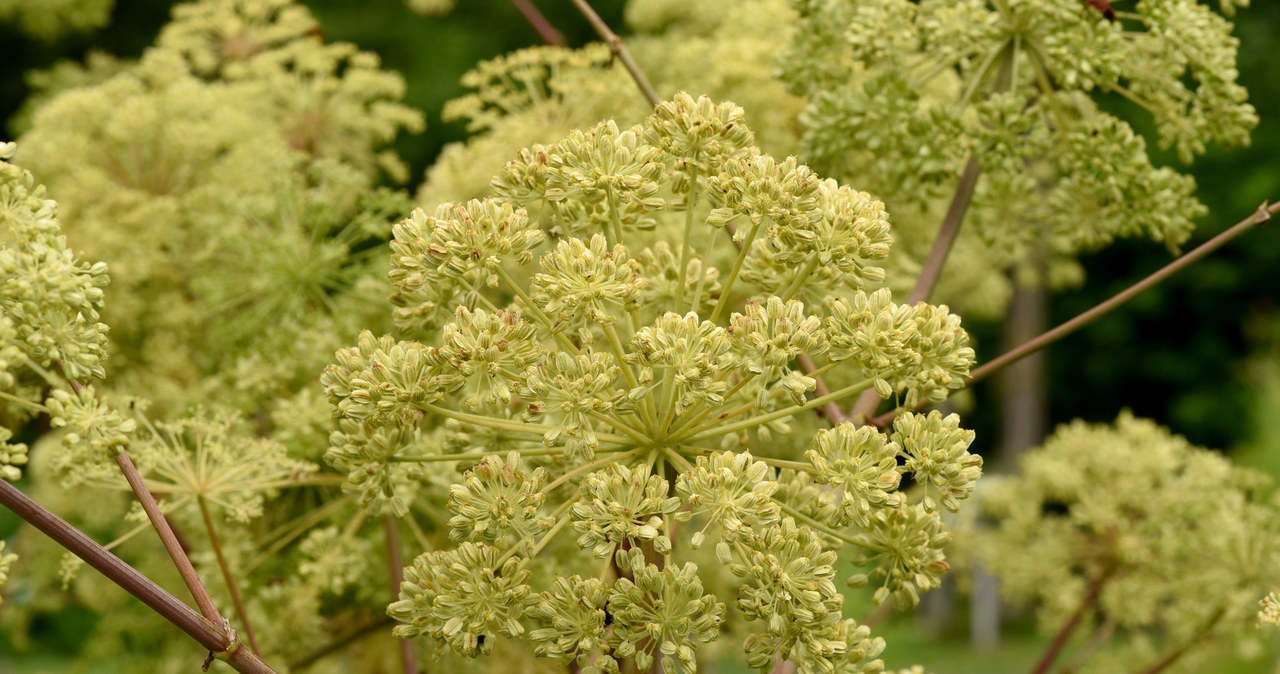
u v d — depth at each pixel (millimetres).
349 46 4242
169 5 10953
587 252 1805
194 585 1690
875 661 1785
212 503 2727
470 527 1790
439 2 5621
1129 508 3799
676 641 1708
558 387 1790
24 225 1703
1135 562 3662
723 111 1948
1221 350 15617
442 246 1833
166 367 3477
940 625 11586
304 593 2914
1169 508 3596
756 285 2080
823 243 1871
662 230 3129
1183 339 15938
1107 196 2754
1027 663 9539
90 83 5176
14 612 3775
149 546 3355
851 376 3162
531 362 1822
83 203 3615
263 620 2949
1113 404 16688
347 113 4203
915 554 1881
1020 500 3992
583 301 1798
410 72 11430
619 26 12211
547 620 1772
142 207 3551
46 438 3295
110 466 2371
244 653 1677
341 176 3467
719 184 1875
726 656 4074
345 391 1869
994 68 2883
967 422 15820
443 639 1788
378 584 3123
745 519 1735
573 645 1746
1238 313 15469
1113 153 2695
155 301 3596
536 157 1947
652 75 4297
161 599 1645
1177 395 16156
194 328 3674
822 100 2768
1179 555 3607
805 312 2176
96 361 1716
